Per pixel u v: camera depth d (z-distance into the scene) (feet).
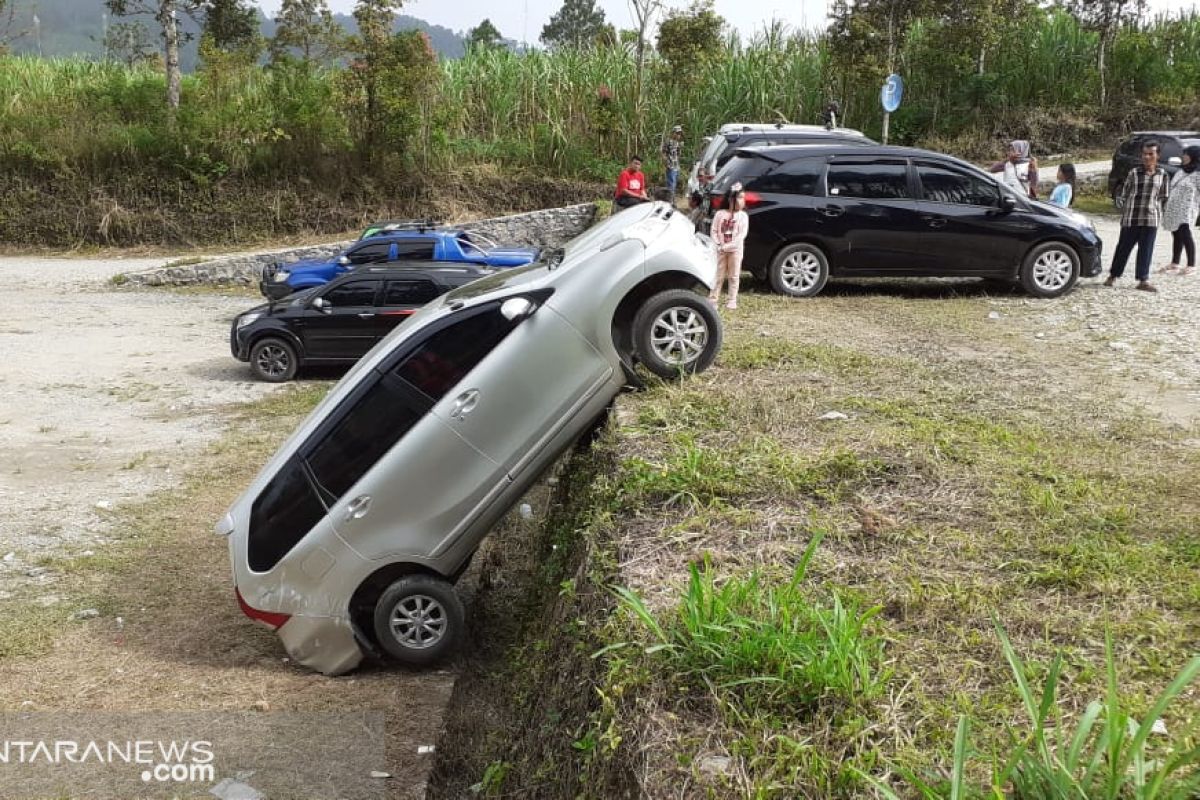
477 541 21.30
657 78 95.55
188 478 33.12
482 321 21.16
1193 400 24.18
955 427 21.04
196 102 96.63
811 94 97.30
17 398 43.16
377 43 90.84
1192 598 12.74
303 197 93.25
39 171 92.43
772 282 41.14
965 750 9.46
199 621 23.44
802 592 13.19
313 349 45.98
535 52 105.70
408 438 20.59
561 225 84.12
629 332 23.88
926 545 14.87
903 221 40.34
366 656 20.95
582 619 14.74
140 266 83.10
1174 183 45.78
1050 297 41.04
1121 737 8.38
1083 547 14.39
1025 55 100.63
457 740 17.71
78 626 22.85
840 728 10.11
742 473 17.69
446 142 95.30
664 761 10.16
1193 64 99.76
